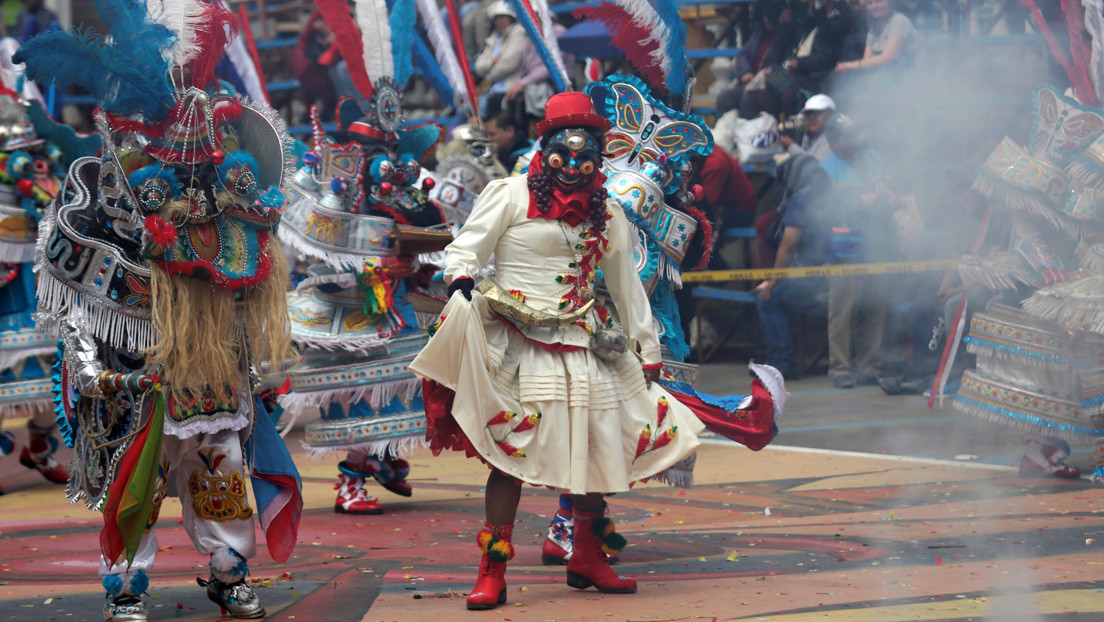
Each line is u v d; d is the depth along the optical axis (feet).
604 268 25.90
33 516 36.27
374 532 32.91
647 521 33.47
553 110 24.62
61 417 22.90
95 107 22.62
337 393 35.81
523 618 22.65
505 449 23.68
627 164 30.45
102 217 22.45
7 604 24.48
